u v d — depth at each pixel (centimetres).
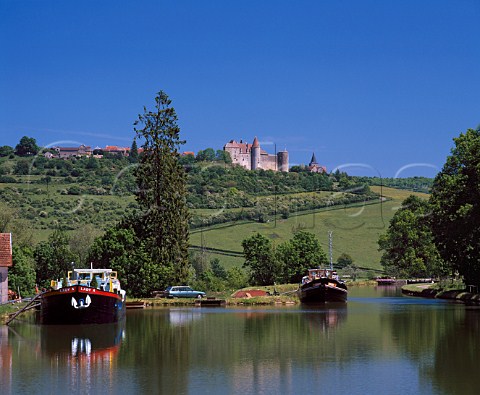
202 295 11888
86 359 5466
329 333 7006
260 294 12619
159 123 12812
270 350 5897
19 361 5378
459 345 6091
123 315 8500
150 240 12300
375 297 13300
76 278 9194
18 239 13838
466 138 12175
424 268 19112
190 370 5003
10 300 9331
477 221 10788
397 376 4750
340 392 4306
